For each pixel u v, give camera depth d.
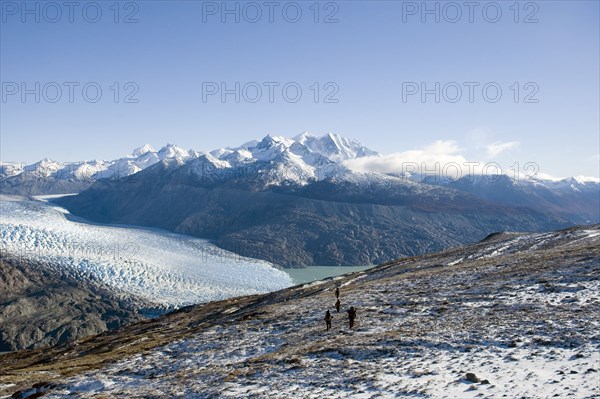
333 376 26.00
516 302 38.66
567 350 24.78
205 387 27.66
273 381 26.83
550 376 21.42
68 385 33.38
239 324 50.06
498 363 24.31
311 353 31.70
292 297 80.69
